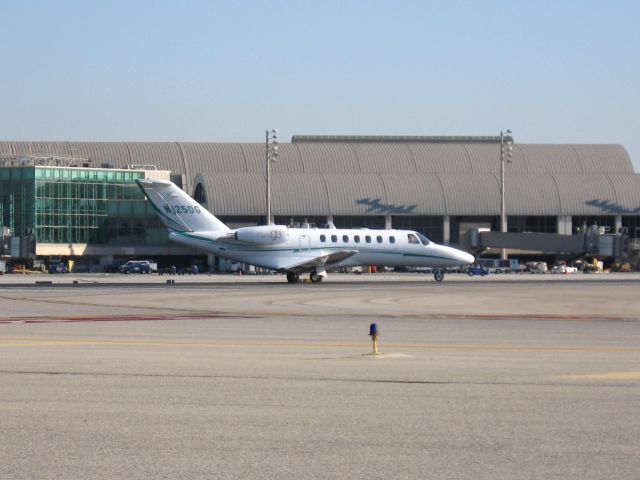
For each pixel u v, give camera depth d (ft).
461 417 85.15
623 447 74.49
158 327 173.27
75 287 333.83
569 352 134.10
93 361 121.19
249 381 104.58
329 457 71.10
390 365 118.42
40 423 82.17
